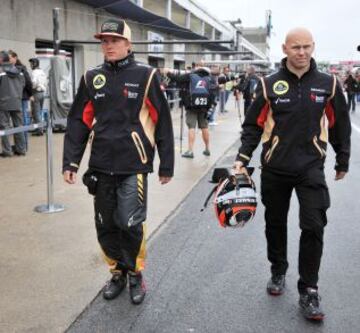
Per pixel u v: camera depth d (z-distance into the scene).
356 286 4.30
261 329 3.60
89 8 18.59
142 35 24.58
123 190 3.73
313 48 3.63
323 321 3.71
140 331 3.55
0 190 7.27
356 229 5.87
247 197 3.73
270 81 3.75
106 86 3.67
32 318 3.67
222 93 21.00
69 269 4.50
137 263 3.88
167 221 6.14
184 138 13.15
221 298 4.07
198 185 8.03
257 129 3.93
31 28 15.05
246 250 5.15
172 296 4.09
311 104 3.65
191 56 34.72
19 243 5.13
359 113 22.95
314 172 3.70
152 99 3.70
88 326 3.60
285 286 4.28
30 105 12.29
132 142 3.68
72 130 3.88
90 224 5.75
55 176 8.23
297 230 5.82
